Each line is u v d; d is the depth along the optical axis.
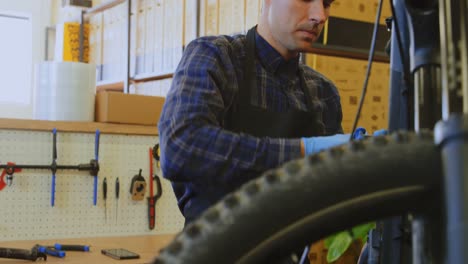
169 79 4.43
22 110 6.87
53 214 2.56
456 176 0.35
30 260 2.01
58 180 2.57
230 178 1.21
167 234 2.75
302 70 1.63
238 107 1.46
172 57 4.36
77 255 2.15
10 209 2.49
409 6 0.56
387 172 0.39
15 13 6.84
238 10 3.66
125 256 2.09
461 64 0.41
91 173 2.62
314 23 1.45
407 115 0.70
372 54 0.74
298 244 0.40
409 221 0.68
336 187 0.39
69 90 2.63
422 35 0.56
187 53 1.40
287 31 1.46
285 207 0.39
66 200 2.58
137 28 4.85
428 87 0.56
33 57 6.91
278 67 1.53
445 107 0.42
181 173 1.25
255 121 1.47
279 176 0.39
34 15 6.92
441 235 0.37
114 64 5.20
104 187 2.65
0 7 6.78
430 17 0.54
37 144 2.54
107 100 2.66
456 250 0.34
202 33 4.01
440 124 0.36
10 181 2.47
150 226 2.74
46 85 2.65
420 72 0.56
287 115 1.51
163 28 4.48
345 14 3.13
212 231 0.38
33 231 2.52
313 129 1.57
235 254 0.38
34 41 6.91
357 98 3.17
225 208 0.39
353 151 0.39
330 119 1.68
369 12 3.21
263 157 1.17
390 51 0.77
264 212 0.38
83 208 2.62
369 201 0.39
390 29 0.83
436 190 0.38
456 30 0.43
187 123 1.26
